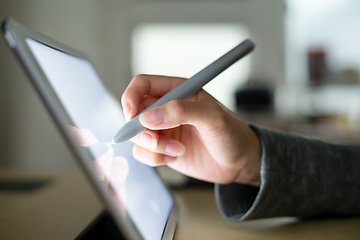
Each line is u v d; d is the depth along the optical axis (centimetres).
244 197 50
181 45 284
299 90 268
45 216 51
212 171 50
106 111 45
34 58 26
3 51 233
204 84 45
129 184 34
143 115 36
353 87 257
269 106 209
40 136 239
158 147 46
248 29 281
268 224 47
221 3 280
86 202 59
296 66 279
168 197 49
